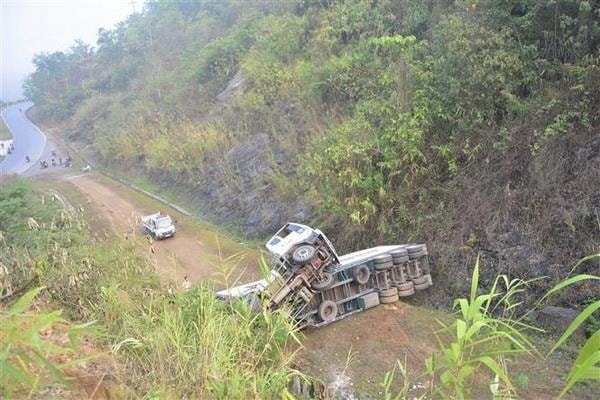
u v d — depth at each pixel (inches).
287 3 1261.1
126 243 580.4
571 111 456.8
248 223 795.4
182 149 1114.1
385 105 621.9
